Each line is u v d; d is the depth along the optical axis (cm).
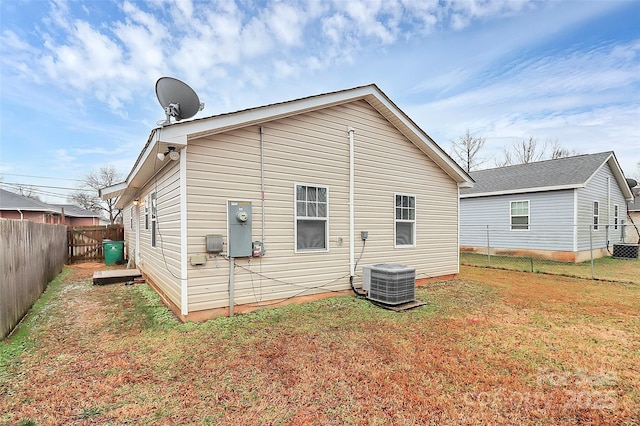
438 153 784
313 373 317
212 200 488
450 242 862
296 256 577
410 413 253
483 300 620
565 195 1245
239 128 514
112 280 786
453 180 871
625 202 1727
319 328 448
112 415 249
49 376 311
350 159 652
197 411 255
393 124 729
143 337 414
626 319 496
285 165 563
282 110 539
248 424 239
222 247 492
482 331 440
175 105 480
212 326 448
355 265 657
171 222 527
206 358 351
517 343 396
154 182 665
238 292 511
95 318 496
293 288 572
